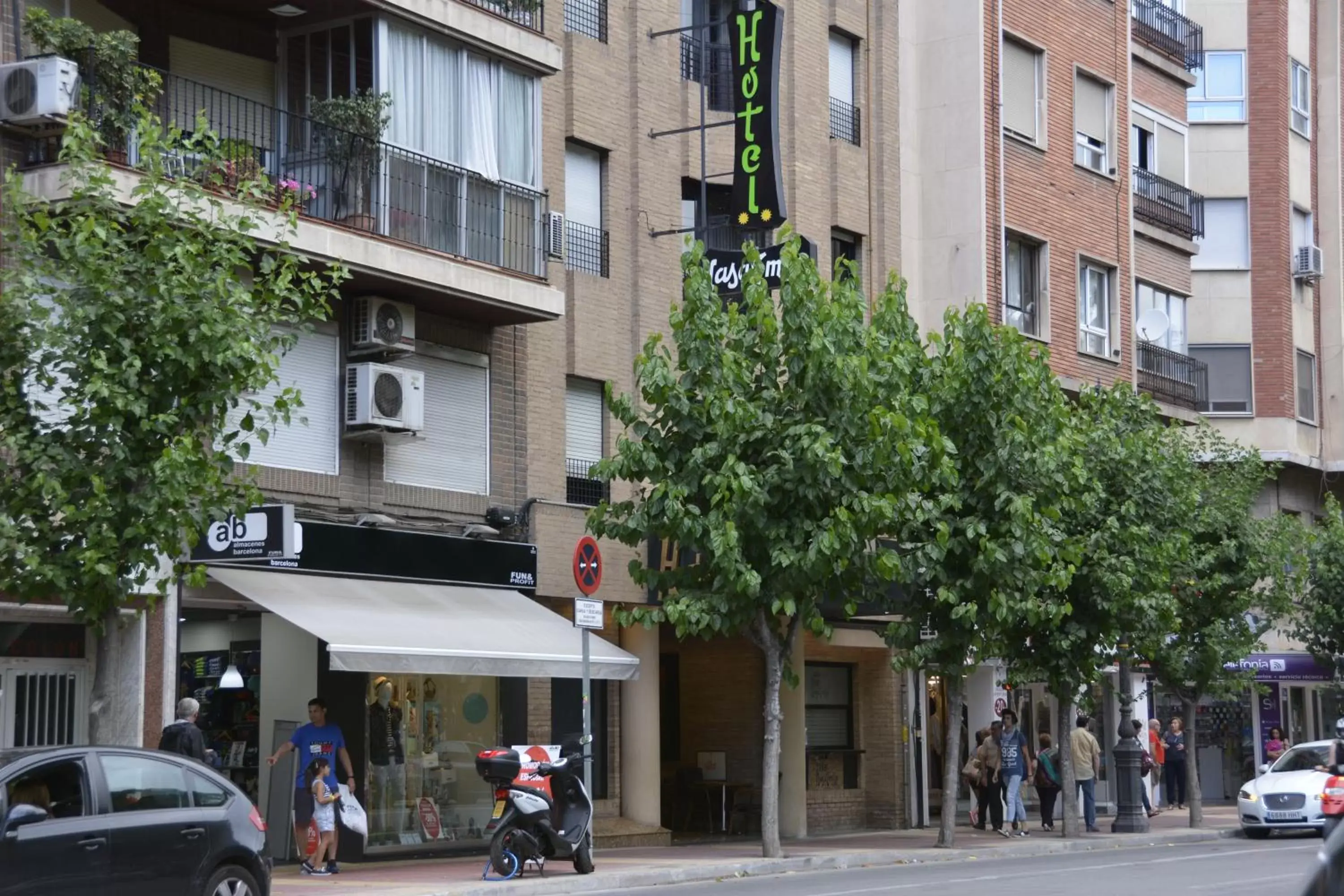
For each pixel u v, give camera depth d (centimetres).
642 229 2700
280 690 2164
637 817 2614
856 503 2177
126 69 1859
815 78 3108
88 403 1487
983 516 2572
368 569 2167
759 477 2195
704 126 2664
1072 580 2831
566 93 2595
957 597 2508
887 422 2152
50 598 1648
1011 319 3484
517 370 2475
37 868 1206
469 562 2314
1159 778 3997
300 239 2017
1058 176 3666
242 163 2022
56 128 1820
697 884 1973
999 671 3522
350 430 2188
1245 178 4562
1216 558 3234
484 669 2047
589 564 2033
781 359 2298
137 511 1485
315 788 1972
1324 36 4822
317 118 2130
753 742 2995
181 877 1302
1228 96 4594
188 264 1513
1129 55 3962
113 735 1578
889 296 2547
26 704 1844
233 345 1505
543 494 2503
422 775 2278
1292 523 3731
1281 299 4541
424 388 2314
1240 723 4400
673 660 3078
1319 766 3052
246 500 1583
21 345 1488
